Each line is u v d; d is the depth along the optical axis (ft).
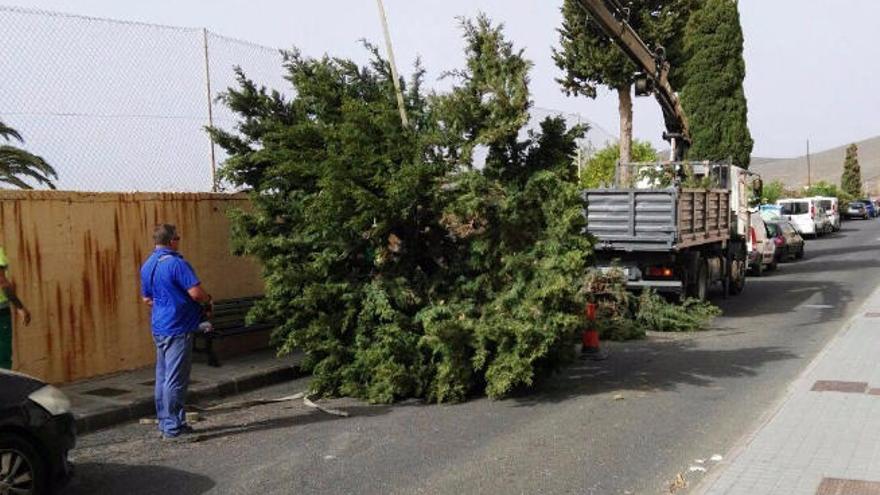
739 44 104.88
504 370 27.09
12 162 30.37
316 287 28.27
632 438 22.59
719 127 105.50
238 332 34.78
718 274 56.75
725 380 30.17
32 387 17.85
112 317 31.63
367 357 28.07
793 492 17.08
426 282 29.53
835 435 21.43
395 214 28.63
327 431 24.03
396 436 23.29
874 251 105.60
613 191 47.06
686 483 18.58
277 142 31.86
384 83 32.42
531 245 28.60
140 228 32.94
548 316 27.17
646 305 43.52
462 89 28.81
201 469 20.47
